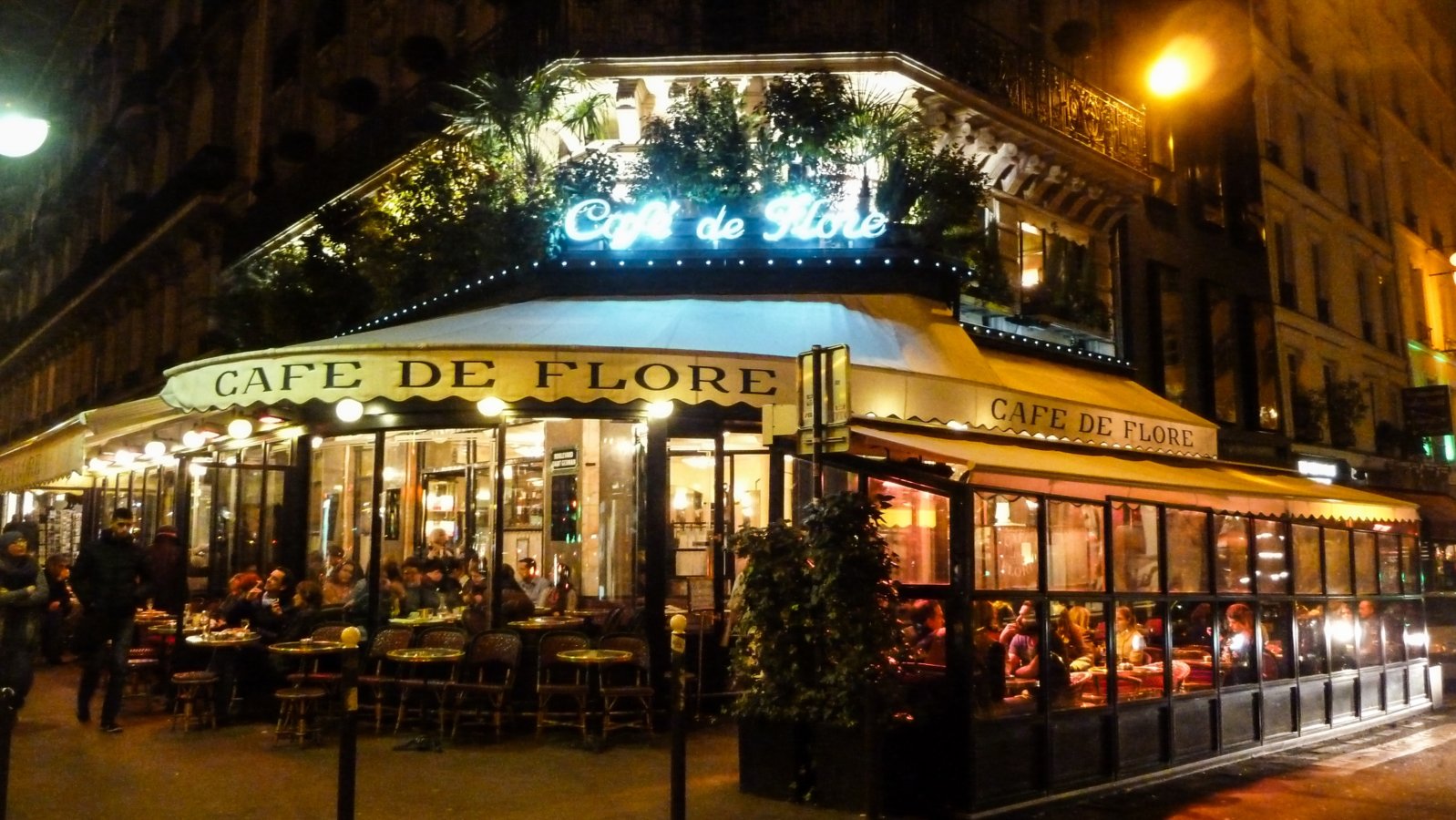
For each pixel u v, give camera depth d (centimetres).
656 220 1138
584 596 1121
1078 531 804
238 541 1286
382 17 1819
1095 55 1673
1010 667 734
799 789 716
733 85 1203
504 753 866
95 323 2989
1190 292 1788
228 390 935
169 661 1116
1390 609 1217
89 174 3133
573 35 1225
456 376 893
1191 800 766
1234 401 1855
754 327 1008
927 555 743
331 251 1642
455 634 981
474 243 1250
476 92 1302
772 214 1136
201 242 2264
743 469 1089
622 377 901
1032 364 1405
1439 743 1020
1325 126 2458
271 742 909
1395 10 2969
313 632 1005
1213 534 934
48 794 725
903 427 948
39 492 2561
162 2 2847
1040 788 739
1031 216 1502
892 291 1128
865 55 1206
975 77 1341
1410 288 2853
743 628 740
